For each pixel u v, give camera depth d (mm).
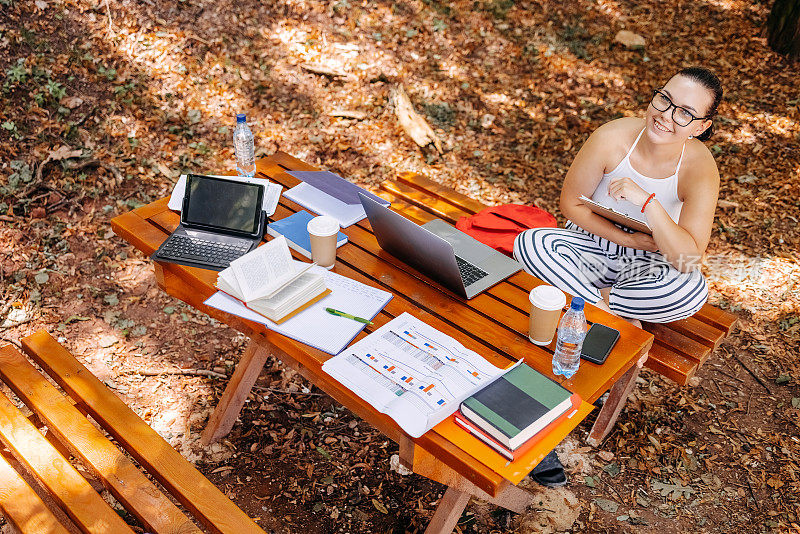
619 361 2365
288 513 2898
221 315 2660
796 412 3539
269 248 2570
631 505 3037
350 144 5371
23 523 2127
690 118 2740
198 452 3125
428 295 2625
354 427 3340
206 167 4910
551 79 6398
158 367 3541
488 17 6926
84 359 3525
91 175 4582
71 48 5160
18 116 4691
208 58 5613
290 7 6273
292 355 2340
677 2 7566
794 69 6730
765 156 5656
